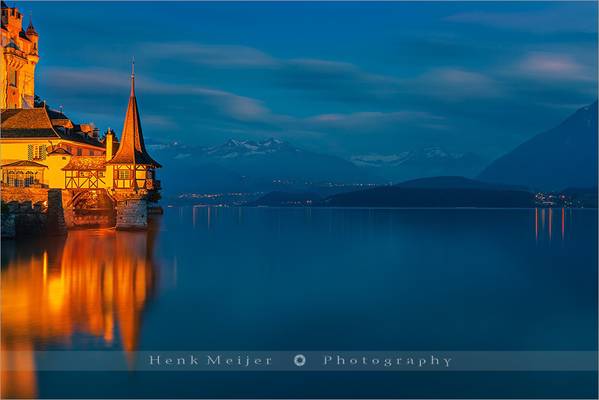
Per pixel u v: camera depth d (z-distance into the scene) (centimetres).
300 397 2412
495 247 9250
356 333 3372
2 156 9825
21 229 7712
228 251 7781
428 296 4638
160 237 9131
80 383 2489
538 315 3966
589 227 15625
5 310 3609
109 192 9312
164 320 3497
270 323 3550
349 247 8962
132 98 9812
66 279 4738
